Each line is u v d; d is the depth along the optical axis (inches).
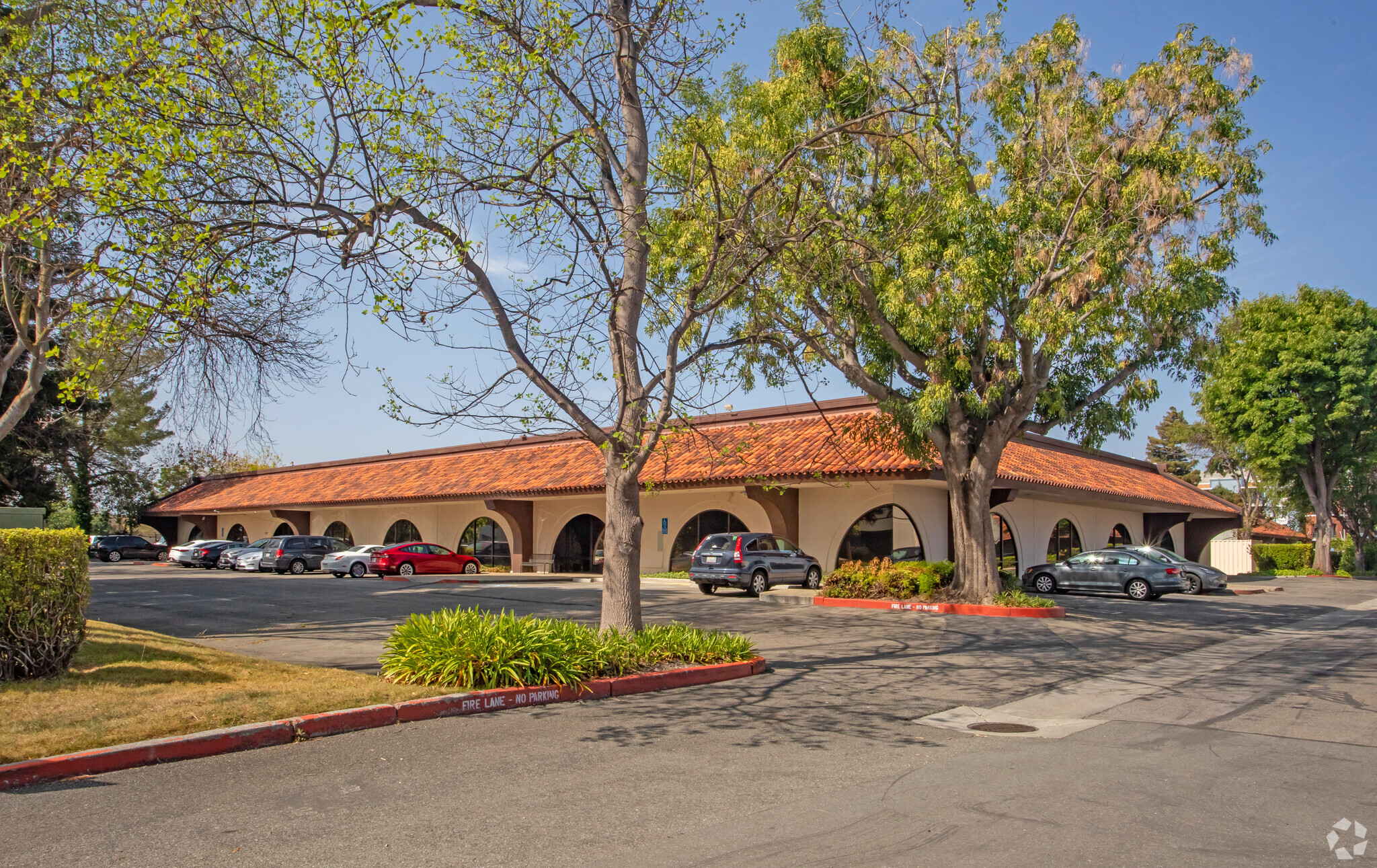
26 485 1310.3
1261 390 1663.4
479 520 1498.5
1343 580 1504.7
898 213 677.3
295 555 1446.9
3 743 262.2
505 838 205.5
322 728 304.2
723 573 917.8
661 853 196.4
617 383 445.1
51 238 490.0
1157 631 665.0
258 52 403.5
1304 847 201.2
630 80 462.6
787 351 502.3
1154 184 645.3
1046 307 660.1
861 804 233.6
